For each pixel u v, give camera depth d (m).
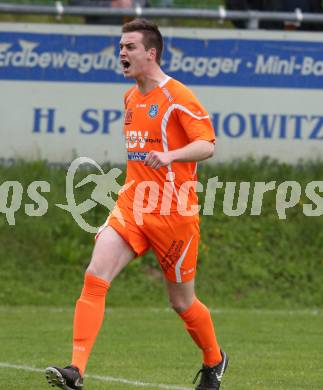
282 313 41.97
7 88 49.81
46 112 50.06
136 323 38.28
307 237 49.03
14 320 38.53
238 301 44.41
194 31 50.69
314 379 27.16
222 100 50.97
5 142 49.88
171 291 24.28
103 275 23.06
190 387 25.80
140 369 28.64
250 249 47.94
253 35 51.06
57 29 50.00
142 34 23.61
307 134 51.66
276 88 51.34
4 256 46.19
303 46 51.38
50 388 25.52
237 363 29.67
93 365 29.28
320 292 45.53
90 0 55.09
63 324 37.66
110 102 50.34
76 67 50.12
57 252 46.44
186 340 34.28
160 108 23.55
